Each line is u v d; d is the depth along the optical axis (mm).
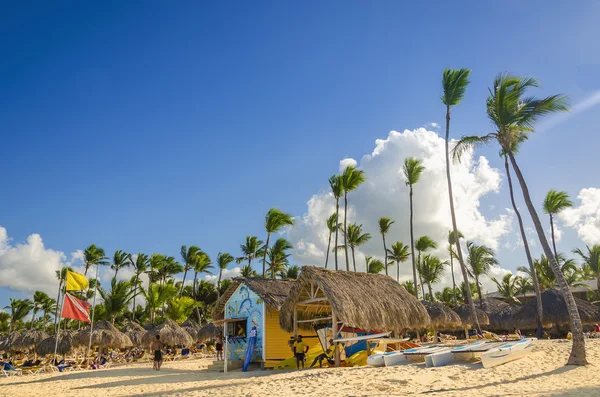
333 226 45281
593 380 11508
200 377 17266
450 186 28922
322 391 11570
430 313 28547
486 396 9875
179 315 47375
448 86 28875
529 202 15055
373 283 18719
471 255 44156
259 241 56125
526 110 15664
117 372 21844
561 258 45688
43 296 85250
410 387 11664
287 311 18344
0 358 38031
